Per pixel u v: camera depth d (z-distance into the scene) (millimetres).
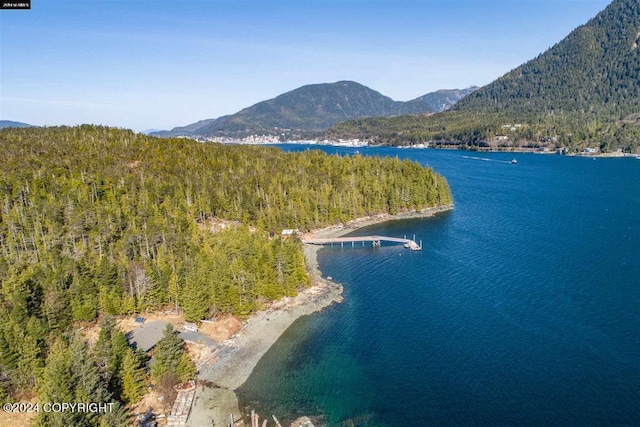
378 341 105250
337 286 138125
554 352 96250
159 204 185625
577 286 129250
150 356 93938
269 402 84500
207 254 136125
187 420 79250
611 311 112938
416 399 84188
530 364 92500
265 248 136750
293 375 93000
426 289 134250
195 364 95625
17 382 81812
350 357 99312
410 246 176125
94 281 115812
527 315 113250
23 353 83812
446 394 85062
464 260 158250
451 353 98375
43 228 154250
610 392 82812
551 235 183500
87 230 154375
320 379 91500
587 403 80312
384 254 170875
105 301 110375
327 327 112875
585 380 86500
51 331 97812
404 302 125750
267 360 98875
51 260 128125
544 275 138875
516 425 76062
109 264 122000
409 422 78312
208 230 162875
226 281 116000
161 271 121562
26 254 135250
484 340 102750
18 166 196625
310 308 123000
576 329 105062
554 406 80000
